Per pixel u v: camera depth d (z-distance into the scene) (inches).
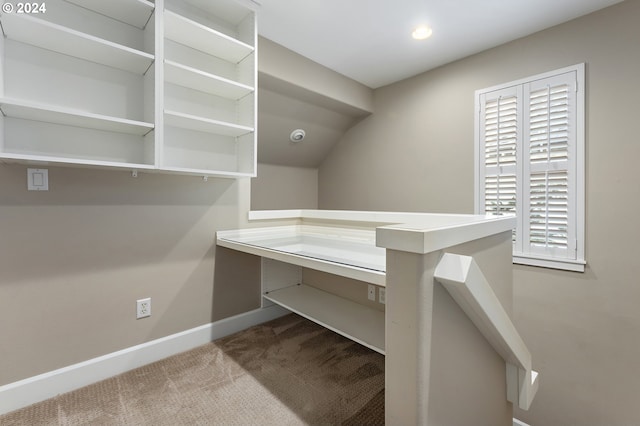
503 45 94.0
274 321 95.9
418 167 116.3
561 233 84.1
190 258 78.8
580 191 80.6
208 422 52.2
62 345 60.7
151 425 51.3
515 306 92.2
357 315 77.5
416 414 28.5
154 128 60.6
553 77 84.4
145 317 71.5
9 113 51.5
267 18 80.7
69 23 57.7
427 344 29.1
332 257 55.6
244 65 78.8
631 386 74.6
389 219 77.9
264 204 139.1
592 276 79.4
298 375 66.6
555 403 85.9
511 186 93.0
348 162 142.3
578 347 81.8
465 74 102.7
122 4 58.6
